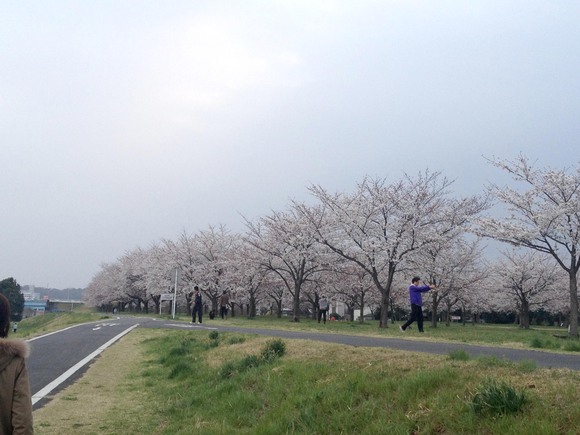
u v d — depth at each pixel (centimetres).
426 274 3462
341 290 4641
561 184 2655
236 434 739
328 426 681
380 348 1049
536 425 526
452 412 607
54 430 812
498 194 2806
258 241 4247
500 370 721
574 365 941
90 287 9862
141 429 827
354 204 3388
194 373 1155
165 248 5994
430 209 3244
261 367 1006
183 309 7481
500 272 4303
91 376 1234
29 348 425
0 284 8144
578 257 2661
